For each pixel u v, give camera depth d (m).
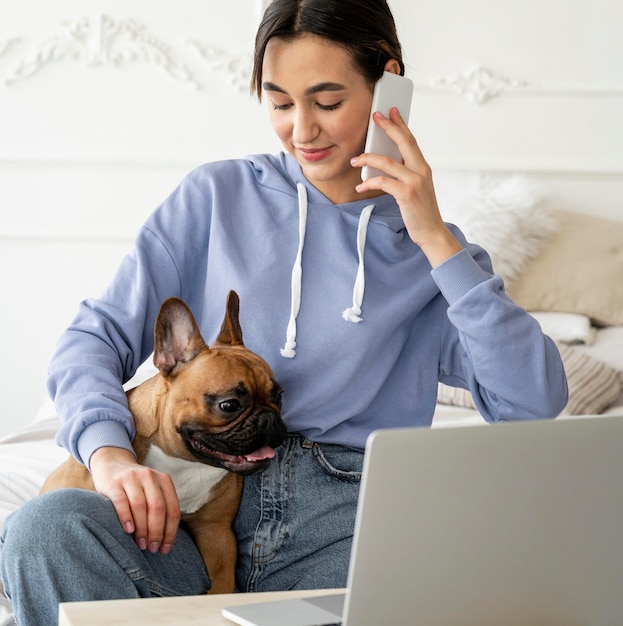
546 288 2.84
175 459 1.25
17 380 3.21
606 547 0.85
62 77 3.13
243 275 1.39
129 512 1.07
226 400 1.17
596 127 3.21
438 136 3.22
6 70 3.11
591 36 3.19
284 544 1.31
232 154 3.20
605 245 2.93
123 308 1.40
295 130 1.33
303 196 1.45
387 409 1.43
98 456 1.16
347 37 1.29
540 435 0.79
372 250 1.45
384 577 0.77
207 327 1.40
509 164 3.21
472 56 3.19
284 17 1.29
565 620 0.86
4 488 1.84
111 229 3.19
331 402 1.36
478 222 2.85
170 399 1.22
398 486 0.75
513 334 1.32
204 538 1.30
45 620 0.98
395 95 1.35
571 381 2.46
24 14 3.10
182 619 0.84
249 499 1.31
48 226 3.17
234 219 1.45
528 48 3.19
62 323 3.21
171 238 1.44
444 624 0.80
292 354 1.35
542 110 3.21
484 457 0.77
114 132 3.16
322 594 0.96
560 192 3.23
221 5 3.15
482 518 0.79
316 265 1.42
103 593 0.98
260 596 0.94
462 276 1.33
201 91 3.17
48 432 2.37
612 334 2.81
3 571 0.99
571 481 0.82
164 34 3.15
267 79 1.32
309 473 1.33
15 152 3.13
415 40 3.18
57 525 0.97
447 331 1.48
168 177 3.20
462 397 2.48
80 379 1.28
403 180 1.32
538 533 0.82
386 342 1.42
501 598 0.82
